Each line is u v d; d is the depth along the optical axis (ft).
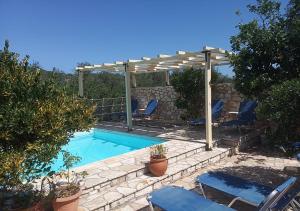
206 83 29.22
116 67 43.24
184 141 32.07
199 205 13.94
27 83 13.33
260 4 17.20
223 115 42.65
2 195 14.16
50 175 14.26
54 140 13.20
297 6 16.17
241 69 17.98
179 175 23.13
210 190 20.06
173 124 45.47
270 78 17.25
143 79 74.84
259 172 23.65
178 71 44.96
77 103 14.84
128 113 41.09
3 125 11.92
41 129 12.66
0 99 12.89
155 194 15.49
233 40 18.15
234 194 15.42
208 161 26.66
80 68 47.03
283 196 14.57
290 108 14.88
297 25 15.81
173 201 14.53
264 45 17.11
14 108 12.28
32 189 16.02
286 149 17.75
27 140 13.16
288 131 16.25
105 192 18.98
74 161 16.29
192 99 43.04
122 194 18.56
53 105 13.23
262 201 14.29
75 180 18.07
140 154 26.37
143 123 48.24
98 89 56.70
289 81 15.25
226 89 42.09
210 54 28.91
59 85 15.05
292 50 16.67
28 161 12.69
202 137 33.78
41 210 14.84
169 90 50.14
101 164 23.36
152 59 34.32
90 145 39.29
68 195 15.21
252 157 28.45
